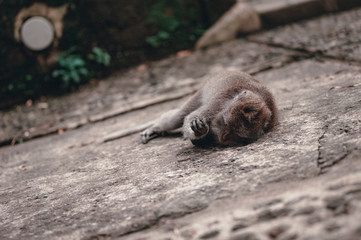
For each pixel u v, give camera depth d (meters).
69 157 4.99
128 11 9.37
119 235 2.87
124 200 3.35
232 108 3.85
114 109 6.74
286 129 3.97
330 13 9.73
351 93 4.52
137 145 4.82
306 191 2.67
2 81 8.32
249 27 9.65
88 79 8.75
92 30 9.11
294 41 8.07
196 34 9.92
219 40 9.63
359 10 9.37
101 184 3.83
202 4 9.91
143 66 9.15
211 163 3.65
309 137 3.61
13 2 8.23
